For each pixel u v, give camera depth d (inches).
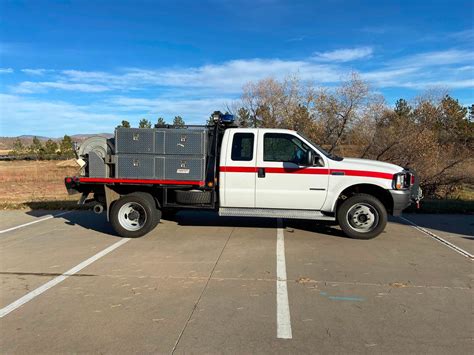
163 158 272.5
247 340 134.8
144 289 181.5
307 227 311.0
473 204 406.9
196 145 269.9
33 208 408.2
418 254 237.3
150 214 277.4
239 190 276.5
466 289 181.5
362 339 135.5
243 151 276.5
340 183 268.8
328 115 707.4
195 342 133.5
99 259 228.5
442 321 149.1
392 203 271.4
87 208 404.8
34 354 126.6
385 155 589.6
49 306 163.3
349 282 190.1
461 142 577.3
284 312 156.8
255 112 984.3
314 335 138.3
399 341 134.1
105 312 157.2
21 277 198.4
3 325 146.6
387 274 201.6
